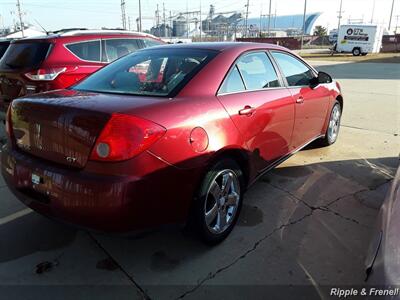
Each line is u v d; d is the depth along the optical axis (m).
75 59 5.98
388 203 2.16
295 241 3.17
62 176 2.50
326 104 5.07
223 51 3.40
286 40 59.59
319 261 2.91
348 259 2.93
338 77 16.02
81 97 2.85
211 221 3.02
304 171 4.70
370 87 12.45
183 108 2.71
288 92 4.01
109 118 2.39
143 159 2.39
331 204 3.82
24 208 3.79
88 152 2.43
